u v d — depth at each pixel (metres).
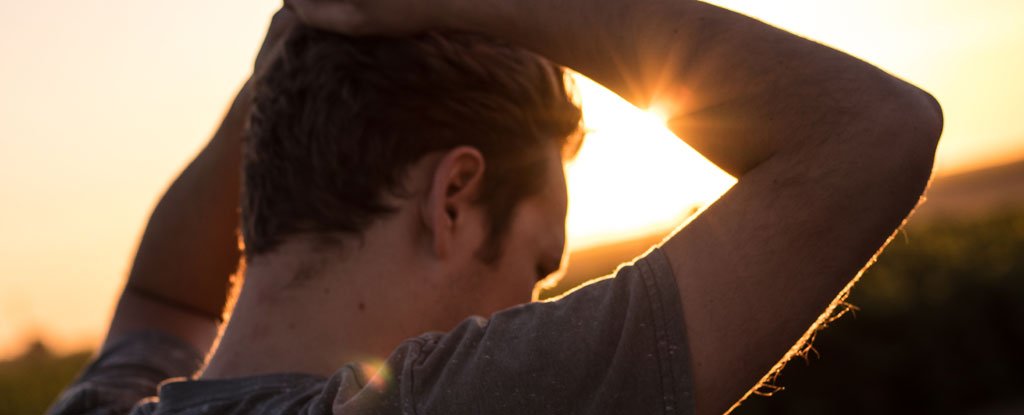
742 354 0.96
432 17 1.19
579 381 0.97
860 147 0.97
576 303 1.01
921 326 10.62
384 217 1.17
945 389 10.70
